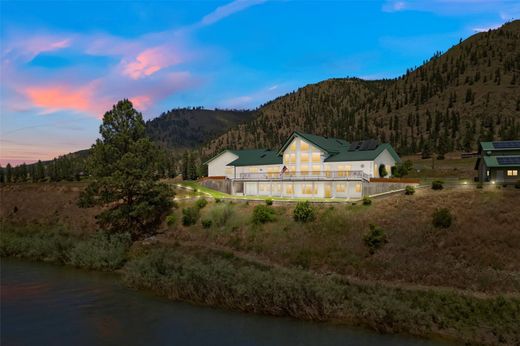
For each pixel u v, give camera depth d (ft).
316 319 91.25
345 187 178.50
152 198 173.06
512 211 118.11
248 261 132.67
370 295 96.22
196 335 83.41
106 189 166.71
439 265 106.93
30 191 269.44
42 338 82.12
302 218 144.25
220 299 102.17
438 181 146.00
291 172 200.64
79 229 195.42
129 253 146.82
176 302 105.09
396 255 114.83
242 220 157.48
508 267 100.53
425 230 120.26
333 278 111.55
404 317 85.15
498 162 159.22
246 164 239.50
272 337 82.02
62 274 134.62
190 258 126.82
